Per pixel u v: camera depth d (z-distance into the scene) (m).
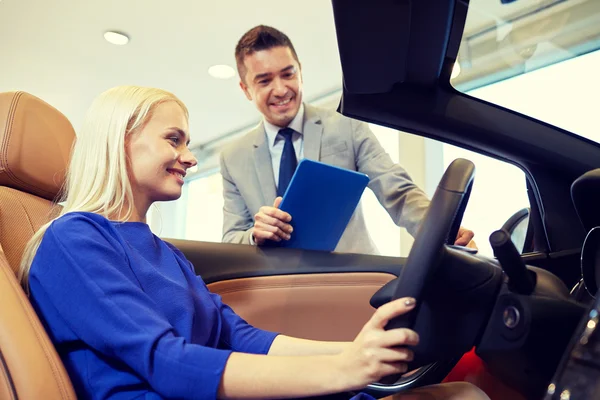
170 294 0.94
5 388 0.74
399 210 1.62
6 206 1.03
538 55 2.18
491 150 1.11
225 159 1.86
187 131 1.06
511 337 0.76
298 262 1.31
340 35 0.90
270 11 3.50
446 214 0.72
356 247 1.76
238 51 1.78
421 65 0.96
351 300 1.32
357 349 0.73
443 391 0.86
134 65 4.31
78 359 0.85
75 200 0.99
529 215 1.22
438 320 0.78
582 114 2.46
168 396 0.78
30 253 0.94
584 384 0.49
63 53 4.13
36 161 1.09
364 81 1.01
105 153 0.99
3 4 3.47
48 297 0.86
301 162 1.27
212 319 1.03
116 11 3.54
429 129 1.10
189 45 3.97
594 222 0.82
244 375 0.78
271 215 1.33
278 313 1.28
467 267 0.77
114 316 0.80
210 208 6.18
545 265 1.11
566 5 1.87
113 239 0.92
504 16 1.77
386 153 1.74
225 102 4.94
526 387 0.79
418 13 0.85
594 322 0.52
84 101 5.05
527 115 1.05
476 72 1.54
